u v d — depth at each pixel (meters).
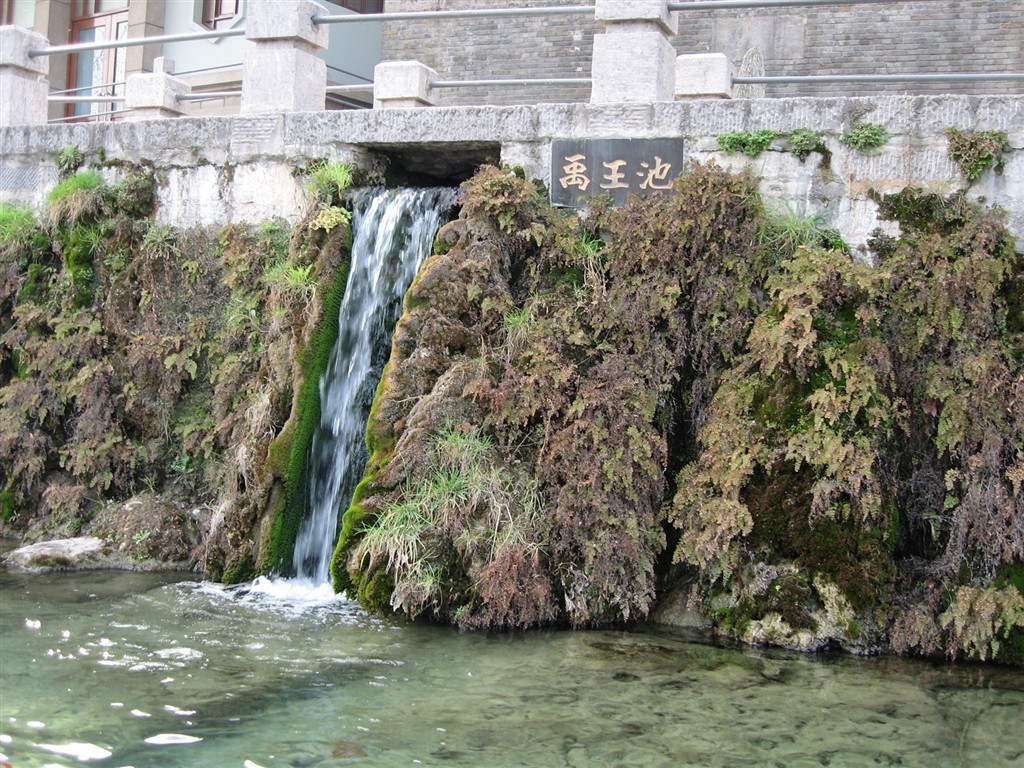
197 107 19.84
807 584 7.41
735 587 7.61
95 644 6.99
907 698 6.38
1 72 12.33
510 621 7.54
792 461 7.62
